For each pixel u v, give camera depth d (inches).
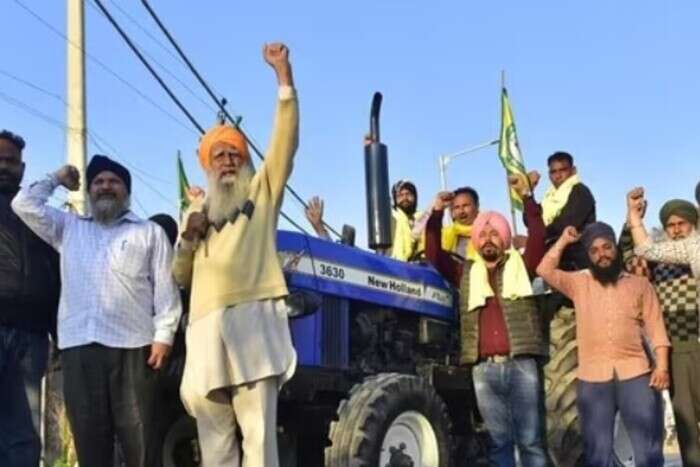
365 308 294.8
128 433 203.8
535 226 288.8
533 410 276.5
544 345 282.2
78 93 457.4
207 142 196.5
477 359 283.9
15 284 211.8
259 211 193.8
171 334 206.5
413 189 353.1
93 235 209.5
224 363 187.6
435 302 314.2
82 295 205.0
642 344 258.1
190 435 254.1
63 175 218.2
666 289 275.1
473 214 327.6
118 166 214.1
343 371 275.7
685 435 268.5
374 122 320.5
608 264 257.8
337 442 260.7
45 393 350.9
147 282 208.4
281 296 192.1
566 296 285.3
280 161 195.5
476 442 320.2
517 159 512.1
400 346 303.3
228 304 188.1
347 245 294.8
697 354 268.2
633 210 273.1
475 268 285.7
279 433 269.7
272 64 195.3
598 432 255.4
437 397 284.7
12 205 212.7
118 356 202.8
